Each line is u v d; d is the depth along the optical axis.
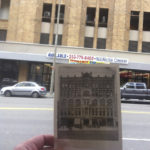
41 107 11.30
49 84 22.41
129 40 22.59
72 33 22.27
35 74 22.31
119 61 21.27
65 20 22.34
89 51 21.66
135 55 21.80
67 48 21.58
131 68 21.38
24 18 22.23
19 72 22.05
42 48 21.52
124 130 6.86
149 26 23.16
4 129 6.41
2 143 5.05
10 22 22.17
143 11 22.62
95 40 22.36
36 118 8.19
